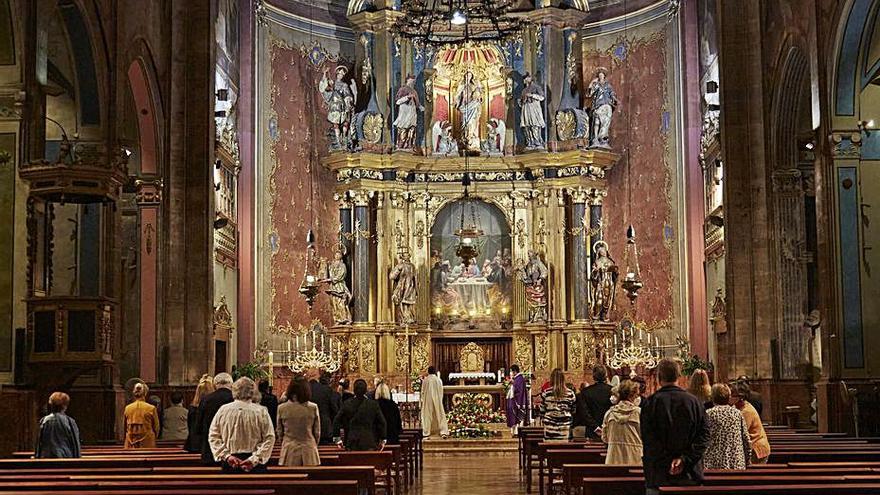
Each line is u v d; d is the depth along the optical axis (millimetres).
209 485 10125
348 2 38031
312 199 36531
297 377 13562
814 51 21891
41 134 18750
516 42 38031
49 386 18328
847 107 21609
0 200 18484
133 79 24422
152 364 24703
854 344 21297
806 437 19203
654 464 10195
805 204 26672
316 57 37156
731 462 11945
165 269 25031
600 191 36844
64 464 13531
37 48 18672
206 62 25812
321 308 36688
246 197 33094
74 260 20766
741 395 13836
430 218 37688
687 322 33781
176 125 25516
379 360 36625
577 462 15461
